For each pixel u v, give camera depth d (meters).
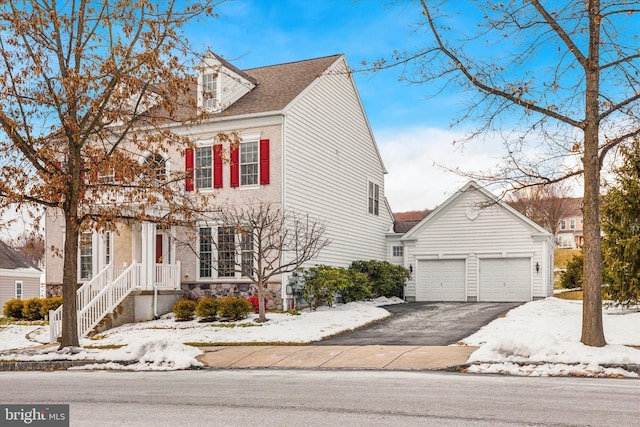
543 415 7.18
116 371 12.83
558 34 13.22
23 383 10.74
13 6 13.67
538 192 50.00
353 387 9.52
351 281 25.14
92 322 20.50
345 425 6.71
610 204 18.98
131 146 23.95
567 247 76.94
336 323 19.66
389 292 29.06
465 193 29.39
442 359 12.70
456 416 7.14
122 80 14.44
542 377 10.77
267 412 7.53
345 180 28.48
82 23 14.73
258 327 19.06
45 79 14.12
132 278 22.20
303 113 24.59
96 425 6.94
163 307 22.92
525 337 12.70
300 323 19.64
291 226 22.92
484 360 12.11
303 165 24.36
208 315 21.02
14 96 14.20
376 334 17.88
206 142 24.16
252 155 23.45
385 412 7.42
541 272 27.50
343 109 28.56
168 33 14.57
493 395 8.63
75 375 12.05
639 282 18.17
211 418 7.21
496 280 28.52
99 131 15.02
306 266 24.38
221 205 23.52
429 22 13.56
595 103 12.98
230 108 24.30
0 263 38.06
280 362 13.38
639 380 10.32
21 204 14.68
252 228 21.05
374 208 31.92
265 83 26.31
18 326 23.38
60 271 26.05
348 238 28.47
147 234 22.52
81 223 15.60
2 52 14.00
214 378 11.02
